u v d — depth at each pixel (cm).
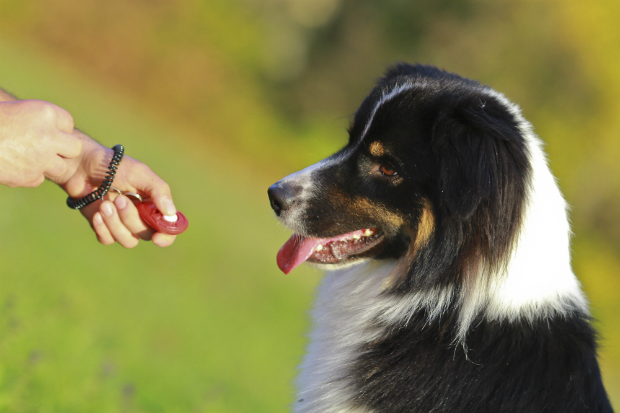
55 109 263
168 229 289
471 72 2673
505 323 324
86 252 984
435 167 342
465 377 320
